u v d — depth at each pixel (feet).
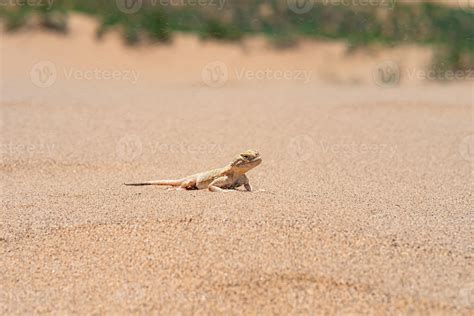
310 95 198.70
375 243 65.72
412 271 61.11
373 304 56.90
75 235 70.90
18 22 268.62
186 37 276.00
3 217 76.89
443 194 89.45
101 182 95.30
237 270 61.21
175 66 250.57
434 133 140.15
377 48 291.58
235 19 297.12
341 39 297.33
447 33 321.11
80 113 156.25
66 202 82.48
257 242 65.41
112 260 65.36
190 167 105.40
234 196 79.46
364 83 242.58
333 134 137.28
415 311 55.93
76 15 285.43
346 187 91.35
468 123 152.56
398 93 205.57
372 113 163.73
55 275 63.87
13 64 238.07
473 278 60.29
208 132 136.67
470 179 100.63
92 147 120.67
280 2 321.32
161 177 98.07
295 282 59.52
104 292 60.44
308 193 83.97
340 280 59.67
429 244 66.18
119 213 75.25
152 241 67.51
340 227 68.59
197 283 60.18
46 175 101.65
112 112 158.61
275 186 90.33
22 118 148.46
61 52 253.03
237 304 57.36
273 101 182.70
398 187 93.45
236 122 148.36
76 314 57.47
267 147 123.44
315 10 316.60
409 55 287.28
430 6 362.33
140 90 204.95
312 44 284.20
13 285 62.64
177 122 147.33
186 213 72.69
